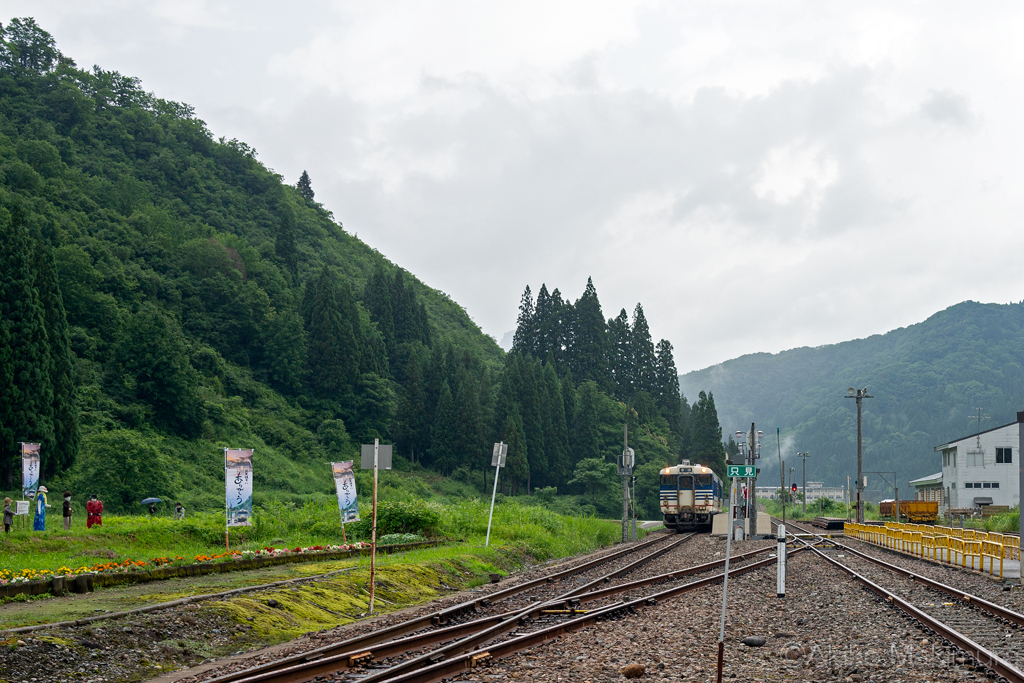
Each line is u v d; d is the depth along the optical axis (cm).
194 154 19100
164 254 12719
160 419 8494
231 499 2364
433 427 11081
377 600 1709
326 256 19025
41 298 6556
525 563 2839
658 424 13750
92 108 17488
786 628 1367
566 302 15200
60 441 6212
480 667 989
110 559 2156
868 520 7231
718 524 4684
